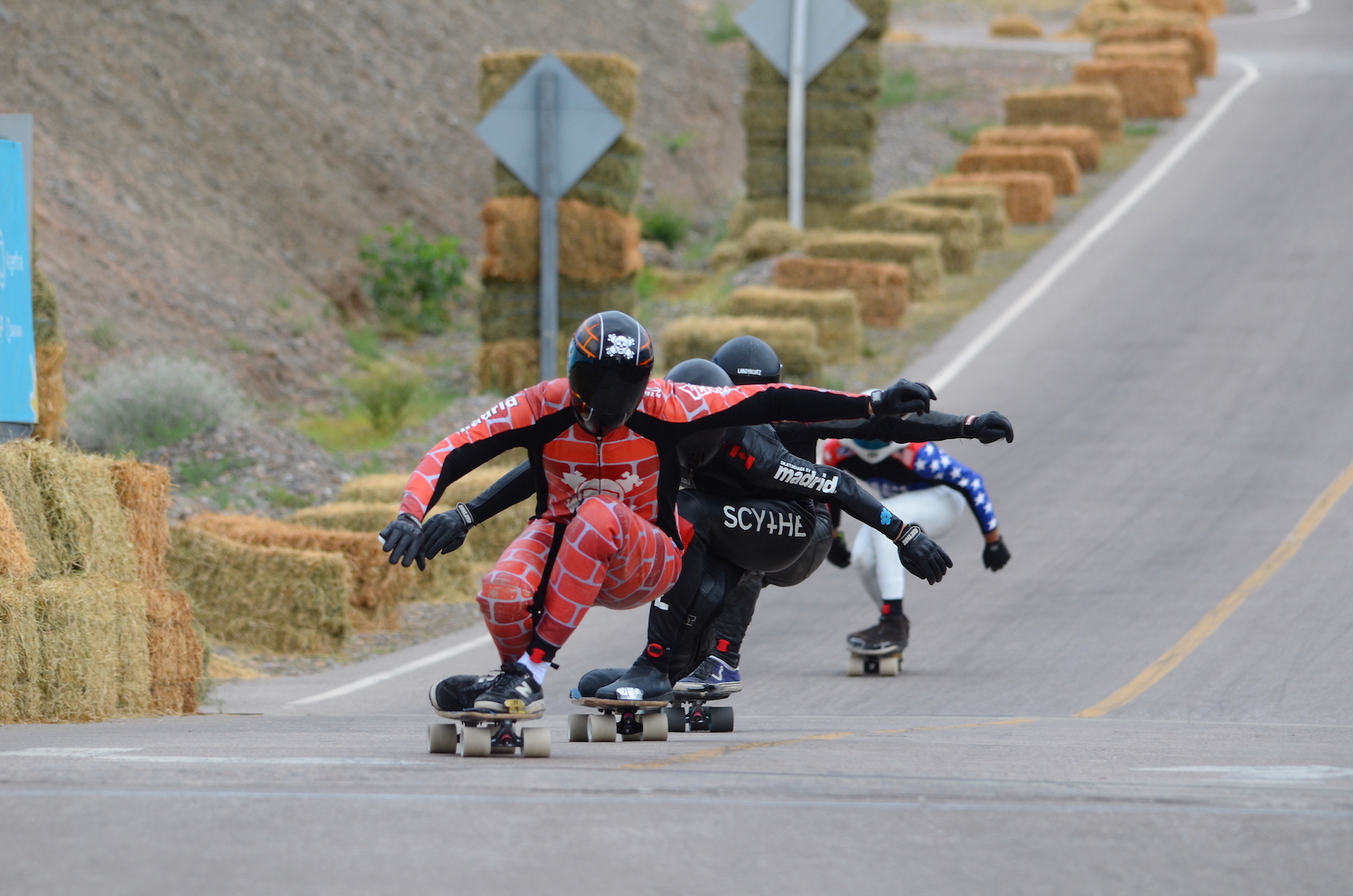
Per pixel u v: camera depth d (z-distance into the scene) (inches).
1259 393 2691.9
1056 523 2065.7
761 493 884.6
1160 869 509.0
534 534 783.7
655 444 772.0
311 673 1611.7
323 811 583.2
